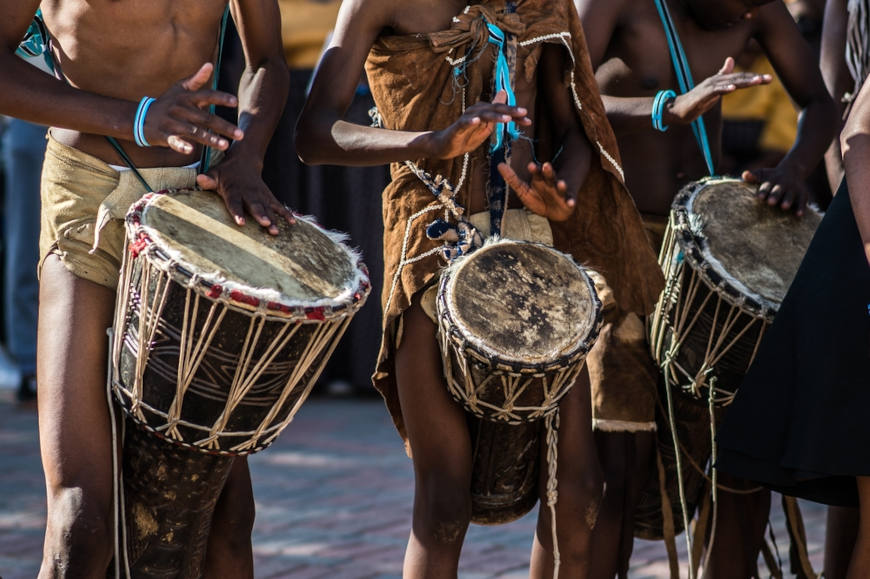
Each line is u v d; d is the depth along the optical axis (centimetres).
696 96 777
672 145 866
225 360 595
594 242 777
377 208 1670
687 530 820
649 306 767
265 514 1193
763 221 815
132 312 606
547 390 659
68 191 646
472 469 733
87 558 604
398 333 711
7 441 1507
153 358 601
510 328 653
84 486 614
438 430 707
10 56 606
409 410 713
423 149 658
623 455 830
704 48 865
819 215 848
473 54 705
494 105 635
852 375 692
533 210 709
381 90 717
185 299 586
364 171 1662
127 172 650
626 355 825
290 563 1042
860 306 695
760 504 863
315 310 597
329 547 1088
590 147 756
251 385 604
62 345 631
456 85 702
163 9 648
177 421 609
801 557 851
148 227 607
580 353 653
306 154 711
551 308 670
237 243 626
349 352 1769
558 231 779
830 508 881
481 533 1158
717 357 772
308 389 641
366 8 700
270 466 1387
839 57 911
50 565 609
